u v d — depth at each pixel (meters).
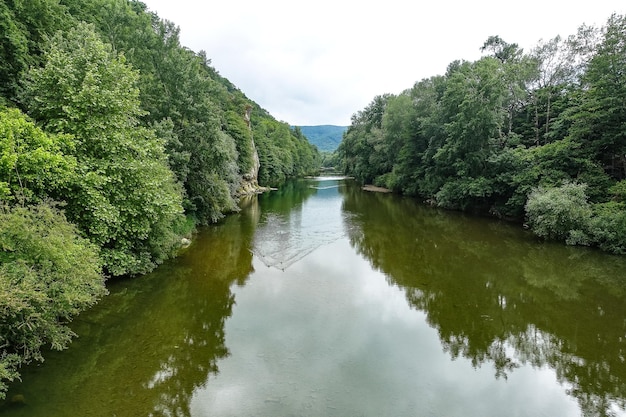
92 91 13.09
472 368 9.61
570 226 22.58
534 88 35.25
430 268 18.12
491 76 33.19
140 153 15.00
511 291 15.11
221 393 8.29
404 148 50.47
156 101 23.91
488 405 8.13
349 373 9.22
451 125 36.00
